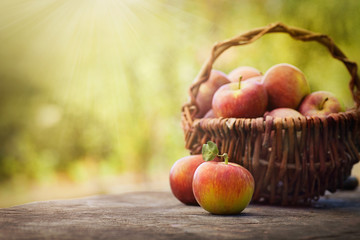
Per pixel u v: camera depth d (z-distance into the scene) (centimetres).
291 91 132
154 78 397
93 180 413
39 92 476
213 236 78
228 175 106
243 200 106
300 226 89
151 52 400
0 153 462
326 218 101
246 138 120
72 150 454
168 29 396
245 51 346
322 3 335
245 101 123
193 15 388
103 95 428
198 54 387
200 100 142
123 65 410
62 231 82
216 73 146
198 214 108
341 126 119
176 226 89
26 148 462
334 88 330
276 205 125
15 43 469
